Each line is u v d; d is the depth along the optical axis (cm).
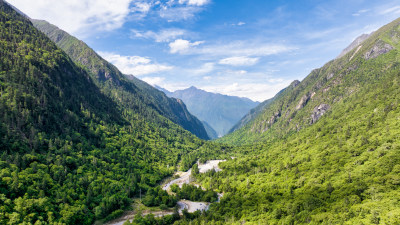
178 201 18375
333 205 11338
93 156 19162
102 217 14100
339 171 15150
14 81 19350
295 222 10638
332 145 19788
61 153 16875
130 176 19562
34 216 11094
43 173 13962
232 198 16288
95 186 15775
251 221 12088
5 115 15650
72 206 13100
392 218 8638
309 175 16338
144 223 13475
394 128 16825
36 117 17988
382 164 13250
